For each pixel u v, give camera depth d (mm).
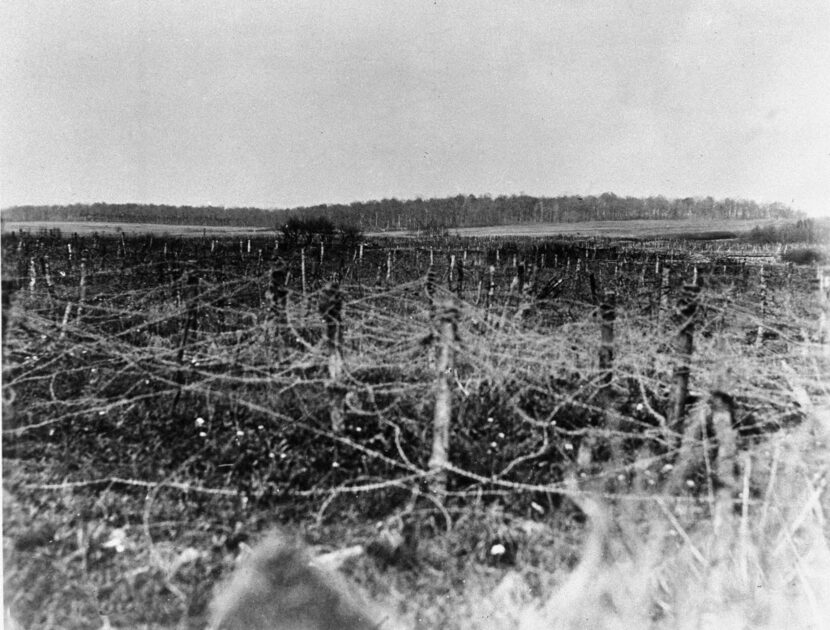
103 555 4008
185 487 4453
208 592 3840
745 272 7676
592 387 5875
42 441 5086
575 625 3754
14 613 3666
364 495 4527
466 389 5793
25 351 6395
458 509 4410
